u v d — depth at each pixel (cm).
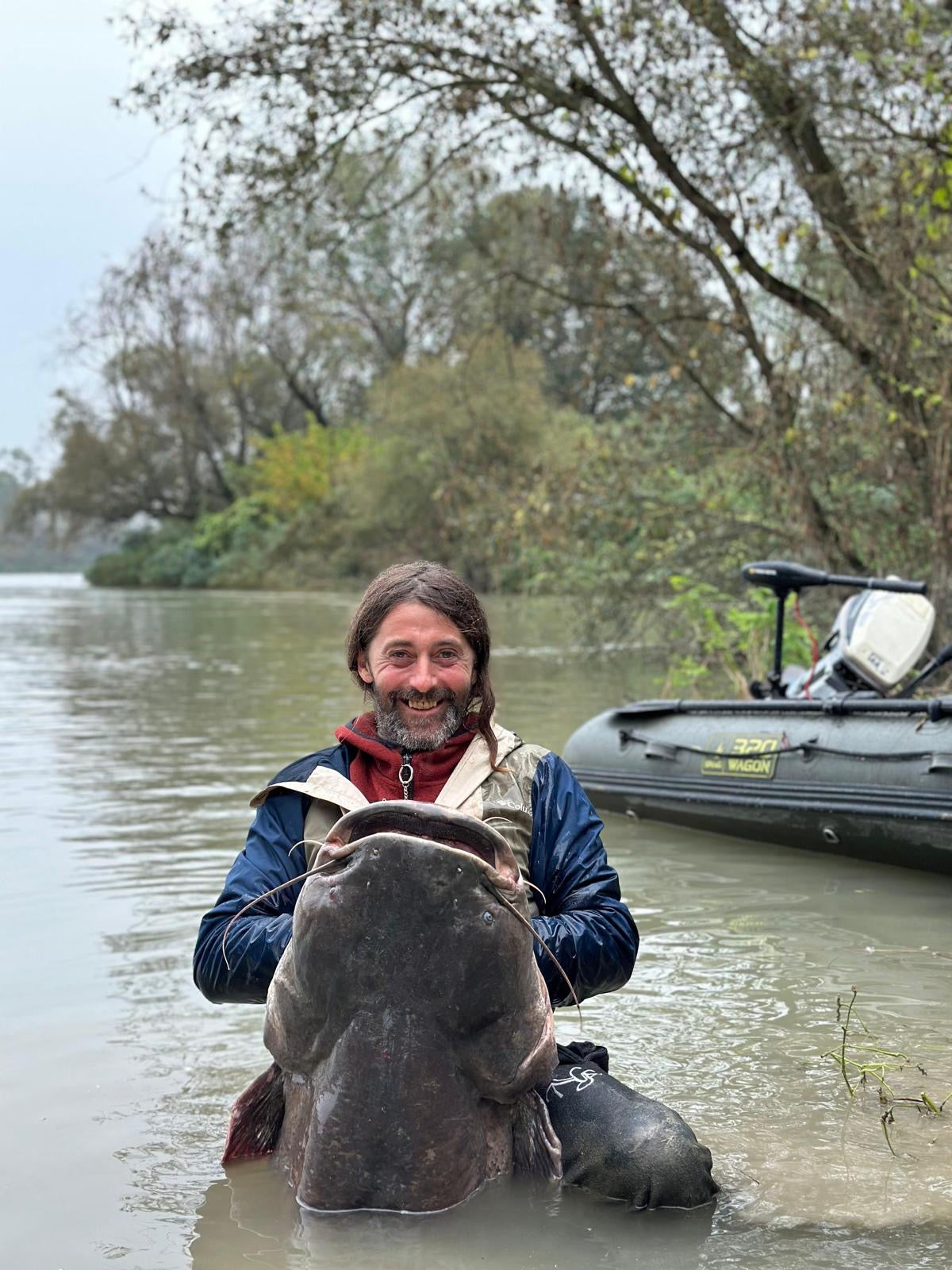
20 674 1369
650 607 1140
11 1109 295
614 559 1124
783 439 980
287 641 1825
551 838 274
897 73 891
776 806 538
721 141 982
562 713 930
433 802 269
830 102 914
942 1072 308
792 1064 314
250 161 1032
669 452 1108
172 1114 293
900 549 969
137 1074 316
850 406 938
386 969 231
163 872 505
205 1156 271
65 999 367
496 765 272
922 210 833
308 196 1070
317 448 4241
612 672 1235
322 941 231
